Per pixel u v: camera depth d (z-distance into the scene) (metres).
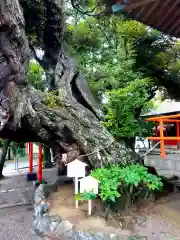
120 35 9.44
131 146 7.20
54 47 8.17
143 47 9.79
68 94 7.33
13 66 5.02
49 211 5.14
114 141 6.52
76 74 7.98
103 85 8.59
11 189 9.39
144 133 7.22
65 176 8.96
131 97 6.42
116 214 4.80
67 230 4.23
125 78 7.73
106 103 6.91
